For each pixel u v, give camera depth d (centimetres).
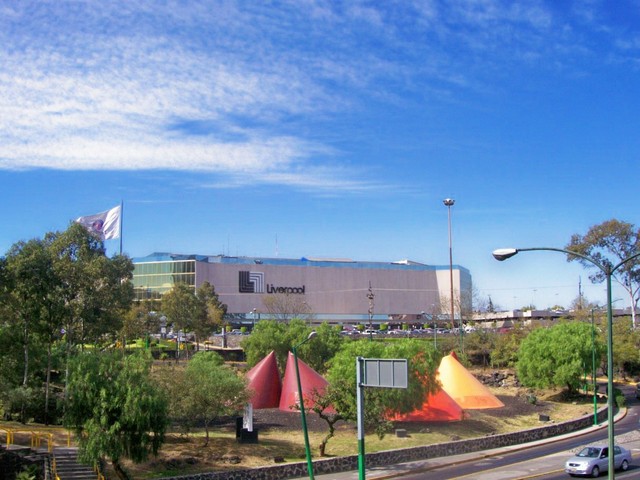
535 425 5622
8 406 4697
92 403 3397
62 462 3569
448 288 19375
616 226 11075
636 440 5103
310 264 17762
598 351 6988
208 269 16288
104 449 3303
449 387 6203
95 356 3619
